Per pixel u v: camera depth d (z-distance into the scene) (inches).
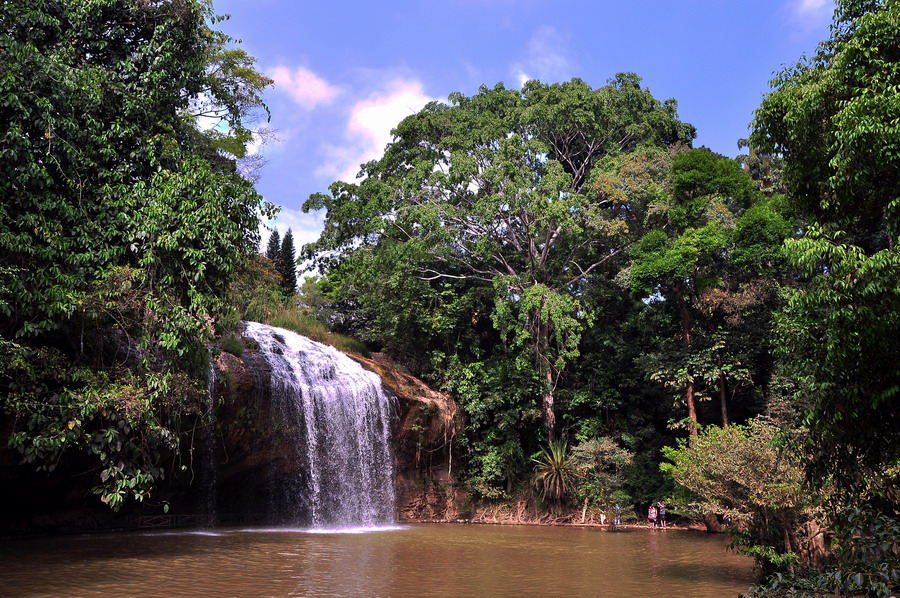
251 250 666.2
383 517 1023.0
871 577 232.4
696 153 1082.1
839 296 313.9
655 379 1099.9
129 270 527.2
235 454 850.1
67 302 498.9
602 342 1304.1
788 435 384.8
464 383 1216.2
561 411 1283.2
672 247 1056.2
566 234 1279.5
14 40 507.5
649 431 1214.3
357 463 991.6
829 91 376.2
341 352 1100.5
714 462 516.1
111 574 487.2
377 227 1235.9
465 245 1349.7
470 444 1198.9
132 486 516.7
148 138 597.6
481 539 823.1
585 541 824.3
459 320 1314.0
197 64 663.8
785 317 364.5
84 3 588.4
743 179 1071.6
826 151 380.5
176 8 628.7
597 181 1220.5
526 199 1192.8
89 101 546.0
